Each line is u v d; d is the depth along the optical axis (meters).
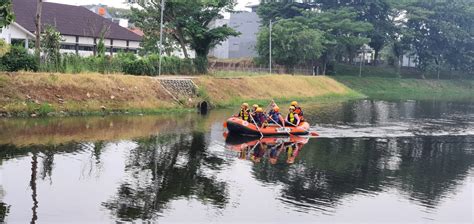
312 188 16.28
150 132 24.73
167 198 14.53
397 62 80.62
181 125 27.48
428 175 18.75
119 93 31.03
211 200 14.56
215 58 66.81
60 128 23.86
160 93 33.66
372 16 75.38
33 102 26.73
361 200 15.26
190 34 45.06
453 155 22.80
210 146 22.16
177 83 35.69
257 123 26.03
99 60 33.94
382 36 74.31
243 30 74.06
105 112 29.23
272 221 13.09
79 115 27.98
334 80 62.69
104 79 31.11
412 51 83.94
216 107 36.94
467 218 14.04
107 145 20.98
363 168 19.44
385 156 21.94
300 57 60.06
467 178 18.48
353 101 52.31
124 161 18.50
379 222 13.42
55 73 29.39
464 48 85.00
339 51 71.69
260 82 46.22
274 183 16.66
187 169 17.89
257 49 59.81
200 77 39.22
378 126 31.72
